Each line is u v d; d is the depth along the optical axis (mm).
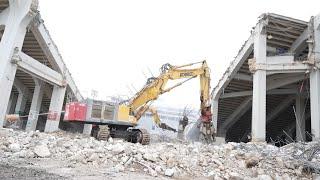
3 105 22188
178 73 21156
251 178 10367
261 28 24109
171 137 24859
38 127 45125
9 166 9031
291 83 27141
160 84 20750
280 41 26844
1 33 27062
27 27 24766
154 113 22406
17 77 35250
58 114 30922
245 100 34469
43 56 29797
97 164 10570
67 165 10102
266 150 14531
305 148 13453
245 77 30516
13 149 11812
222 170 11055
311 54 23094
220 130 41094
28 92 38562
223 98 34688
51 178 7746
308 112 32688
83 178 8172
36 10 23375
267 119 37031
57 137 15609
